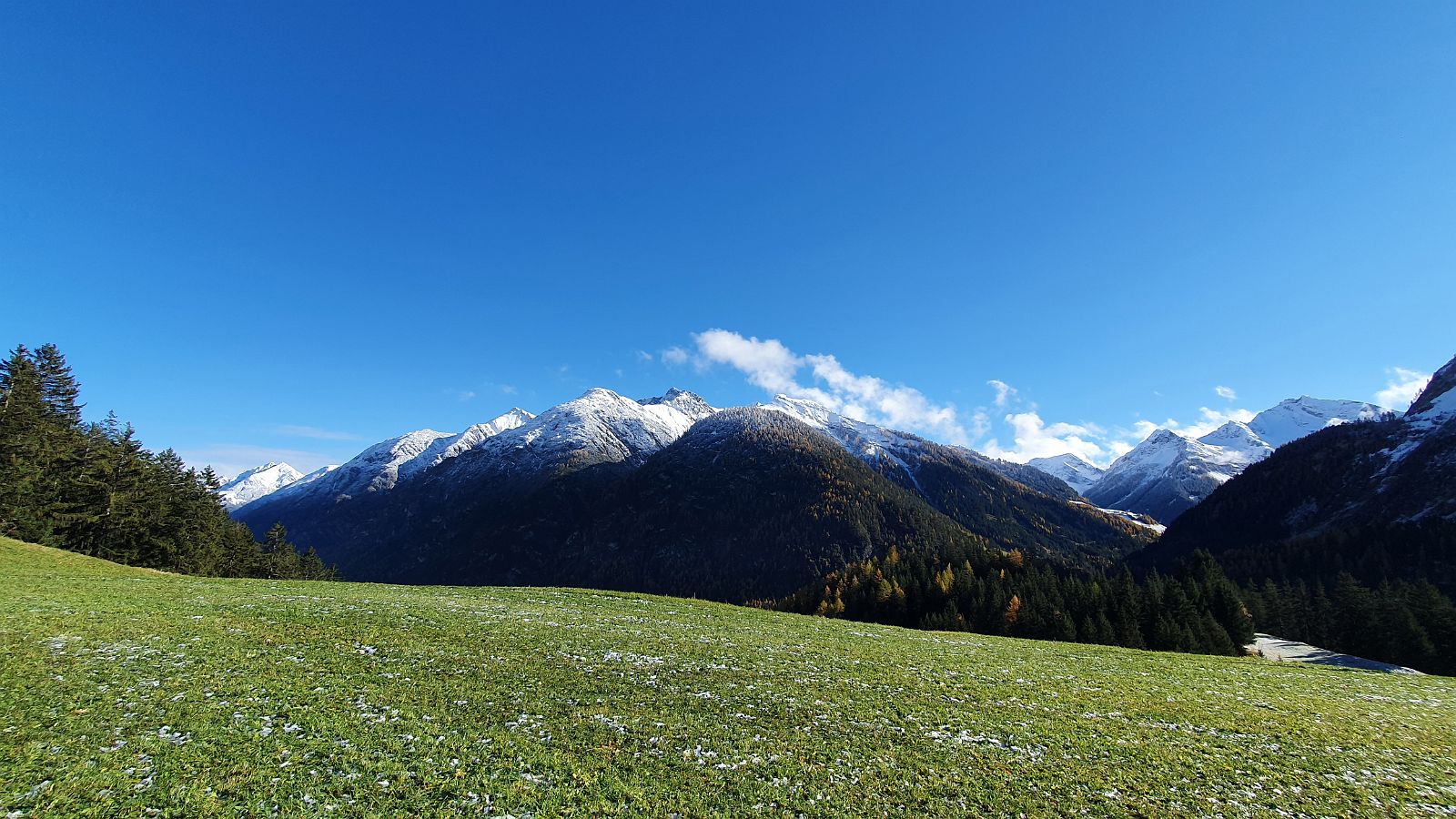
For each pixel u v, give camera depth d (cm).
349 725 1925
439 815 1464
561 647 3186
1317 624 10294
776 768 1866
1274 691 3472
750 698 2553
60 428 6612
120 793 1440
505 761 1777
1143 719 2633
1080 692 3077
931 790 1786
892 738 2184
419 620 3512
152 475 7738
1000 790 1811
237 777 1554
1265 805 1806
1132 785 1891
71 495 6550
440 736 1909
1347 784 2003
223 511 10981
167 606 3272
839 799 1700
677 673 2856
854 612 14388
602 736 2019
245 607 3450
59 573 4097
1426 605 9006
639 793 1653
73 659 2241
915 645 4259
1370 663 6831
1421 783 2053
